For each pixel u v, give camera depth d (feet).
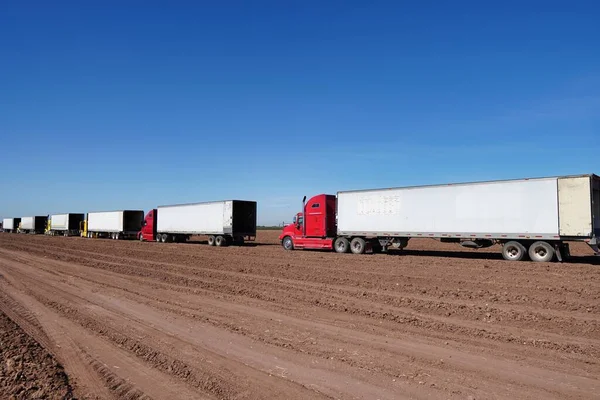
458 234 78.13
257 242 155.94
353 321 33.01
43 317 35.60
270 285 50.37
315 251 102.73
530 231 71.31
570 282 50.11
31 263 80.28
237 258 84.69
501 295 41.98
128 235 190.49
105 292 47.29
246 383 20.71
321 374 21.77
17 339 28.55
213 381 20.99
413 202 83.82
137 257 89.76
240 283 52.34
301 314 35.58
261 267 68.44
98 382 21.25
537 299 39.88
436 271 60.95
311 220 102.12
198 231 137.39
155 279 57.06
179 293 46.24
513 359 23.75
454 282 50.65
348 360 23.86
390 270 62.64
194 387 20.36
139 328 31.53
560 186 69.05
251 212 130.82
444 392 19.33
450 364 23.04
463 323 31.78
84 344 27.71
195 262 77.97
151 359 24.54
